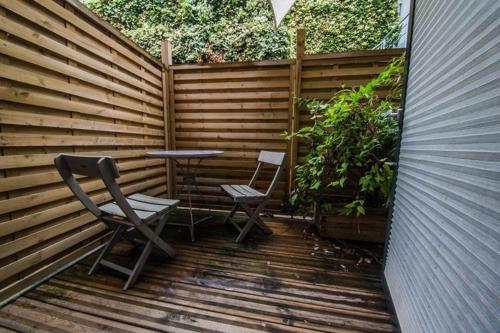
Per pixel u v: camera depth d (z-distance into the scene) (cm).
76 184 141
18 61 125
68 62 154
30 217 134
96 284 141
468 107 67
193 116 275
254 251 186
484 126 59
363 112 189
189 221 246
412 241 103
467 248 63
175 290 137
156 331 108
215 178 279
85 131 171
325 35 475
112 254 178
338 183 188
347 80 229
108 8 431
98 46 178
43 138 140
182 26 401
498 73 55
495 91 56
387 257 141
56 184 150
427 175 93
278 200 265
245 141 266
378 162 180
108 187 124
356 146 186
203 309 122
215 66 260
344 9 462
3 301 122
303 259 175
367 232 200
